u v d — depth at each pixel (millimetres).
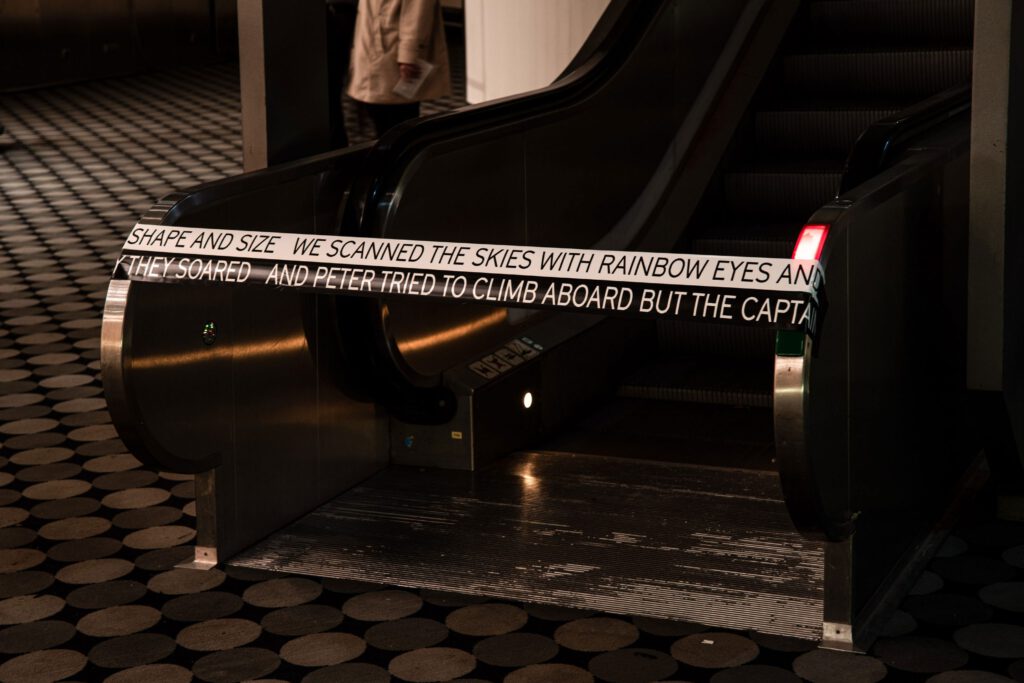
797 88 6910
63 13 14977
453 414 4766
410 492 4594
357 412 4672
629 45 6105
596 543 4109
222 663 3377
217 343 3912
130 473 4746
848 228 3164
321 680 3287
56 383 5766
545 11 8820
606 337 5625
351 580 3875
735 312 2973
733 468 4781
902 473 3797
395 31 7402
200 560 3996
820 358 3080
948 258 4051
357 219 4344
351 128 11477
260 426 4137
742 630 3514
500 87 9531
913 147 4047
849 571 3379
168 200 3643
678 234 6078
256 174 3977
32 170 10555
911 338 3770
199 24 17109
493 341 5203
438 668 3344
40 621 3615
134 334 3566
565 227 5609
